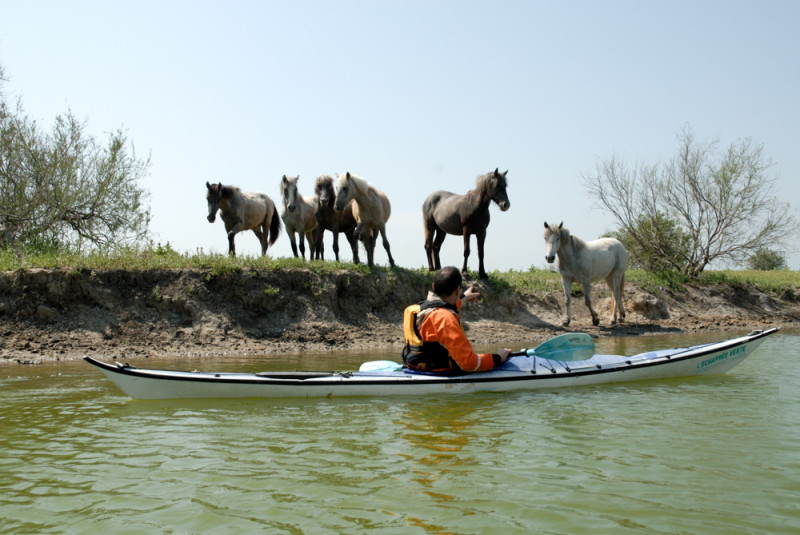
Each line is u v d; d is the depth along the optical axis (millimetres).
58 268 11320
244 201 15016
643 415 5594
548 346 7109
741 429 5066
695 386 6992
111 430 5133
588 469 4066
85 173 16672
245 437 4902
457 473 4008
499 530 3145
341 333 12219
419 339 6559
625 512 3363
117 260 12102
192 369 8516
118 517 3354
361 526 3205
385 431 5062
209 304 11852
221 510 3434
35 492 3727
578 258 14047
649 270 21234
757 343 8055
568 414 5617
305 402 6160
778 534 3086
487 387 6621
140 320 11242
